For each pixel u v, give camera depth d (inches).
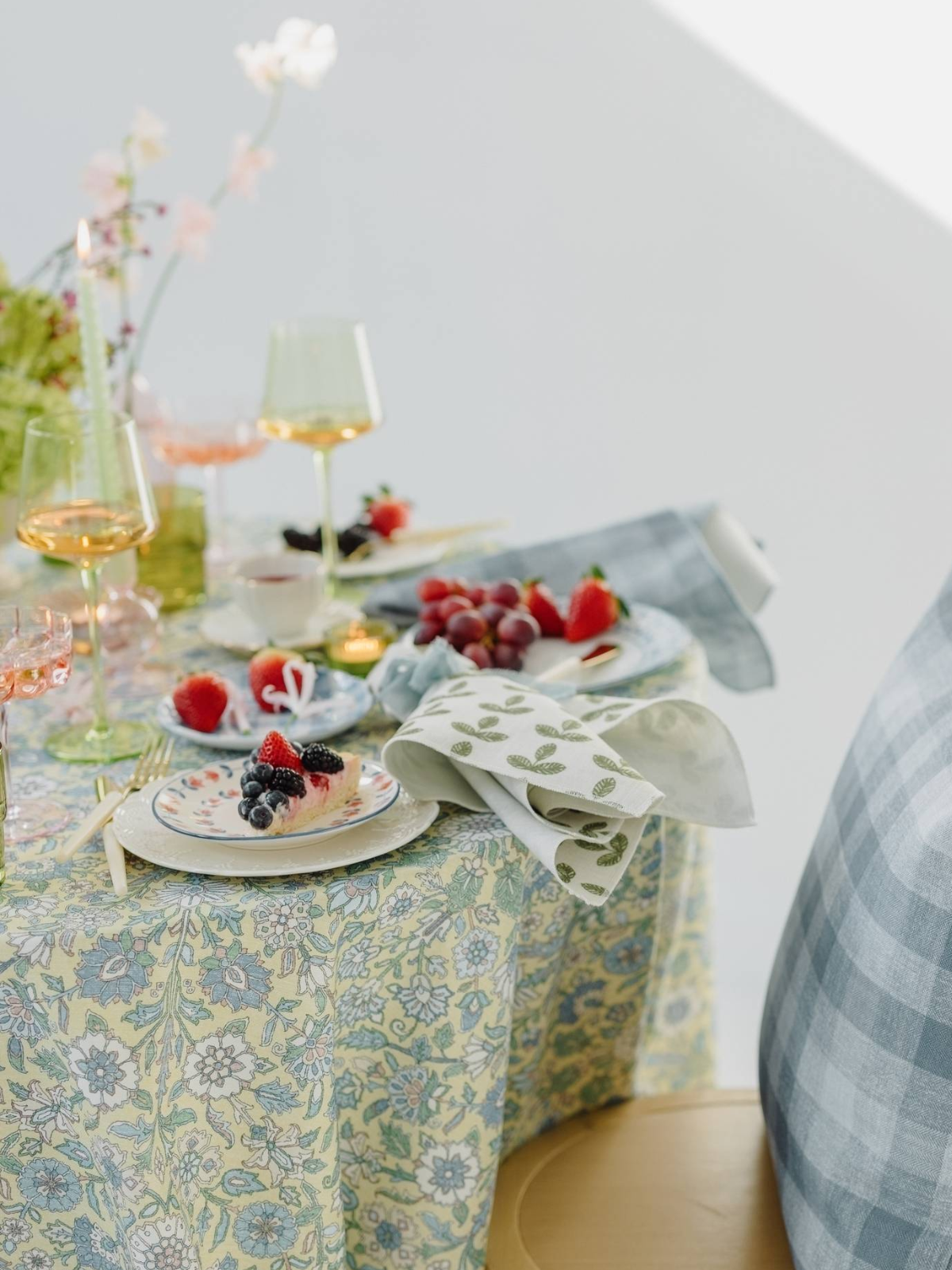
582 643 62.1
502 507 140.5
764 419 134.0
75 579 73.6
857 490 134.1
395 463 140.8
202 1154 42.2
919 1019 41.6
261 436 76.4
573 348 135.1
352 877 42.8
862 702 135.3
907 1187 42.2
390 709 53.8
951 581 54.2
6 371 65.2
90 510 50.9
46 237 135.3
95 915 40.8
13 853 45.5
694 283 132.0
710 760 49.3
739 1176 54.0
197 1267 42.9
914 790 44.9
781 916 120.0
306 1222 43.5
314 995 41.6
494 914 45.5
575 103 128.9
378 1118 46.9
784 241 129.7
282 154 132.1
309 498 143.3
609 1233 50.7
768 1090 51.6
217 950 40.7
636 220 131.1
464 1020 45.7
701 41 126.5
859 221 128.3
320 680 57.9
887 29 123.7
